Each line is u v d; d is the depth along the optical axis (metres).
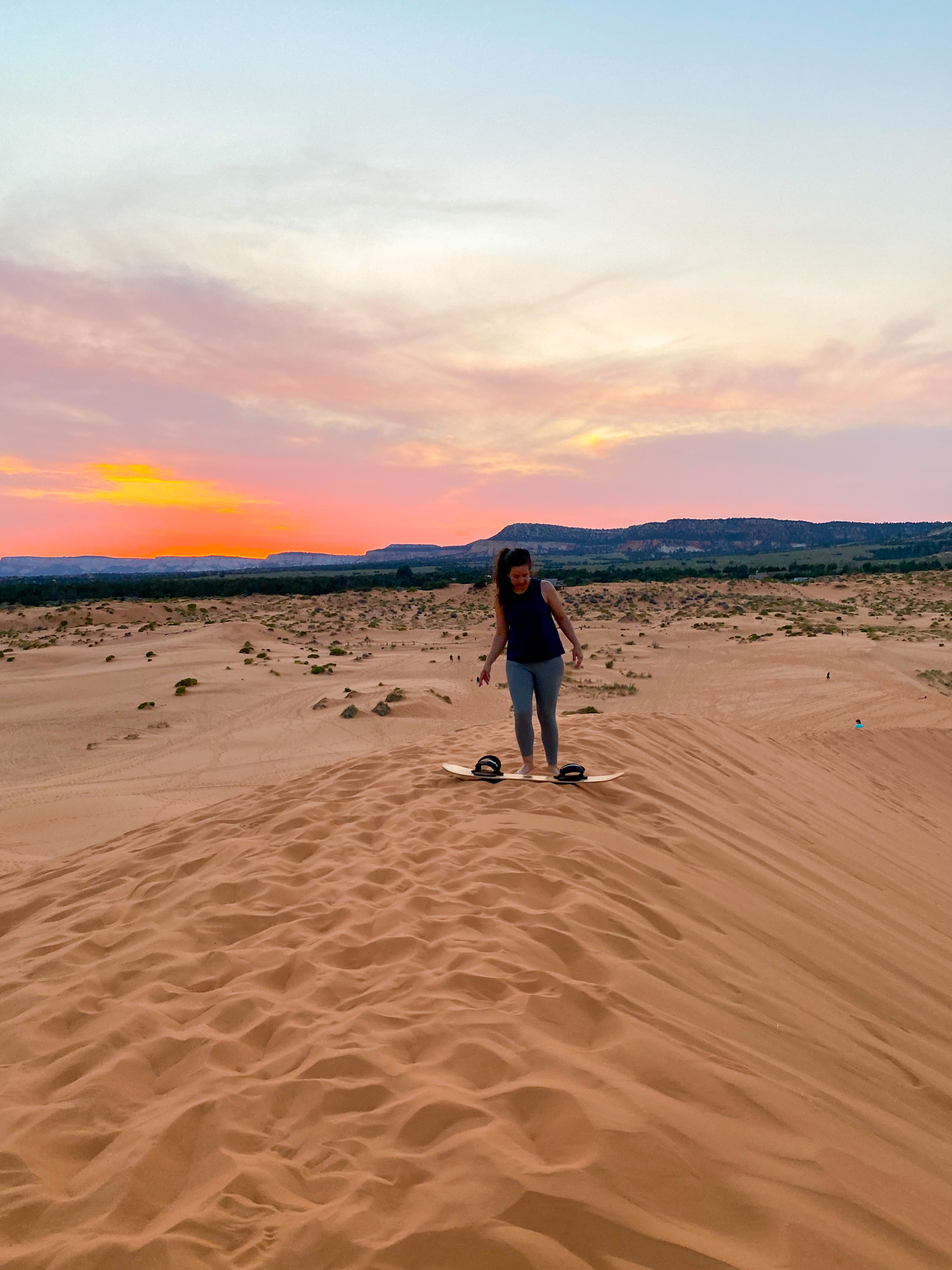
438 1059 2.47
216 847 5.54
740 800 7.77
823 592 86.94
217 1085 2.41
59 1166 2.09
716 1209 1.88
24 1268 1.70
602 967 3.21
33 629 60.41
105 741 26.28
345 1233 1.75
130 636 54.84
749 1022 3.09
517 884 4.18
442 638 55.50
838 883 5.93
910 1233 1.99
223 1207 1.87
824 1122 2.42
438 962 3.26
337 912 3.94
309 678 37.25
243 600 83.62
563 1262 1.68
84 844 13.92
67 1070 2.57
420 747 8.86
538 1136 2.08
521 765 7.45
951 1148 2.62
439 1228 1.75
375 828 5.67
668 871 4.74
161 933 3.81
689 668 38.84
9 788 20.50
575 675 36.75
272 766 22.08
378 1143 2.09
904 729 18.95
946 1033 3.77
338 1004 2.98
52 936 4.15
